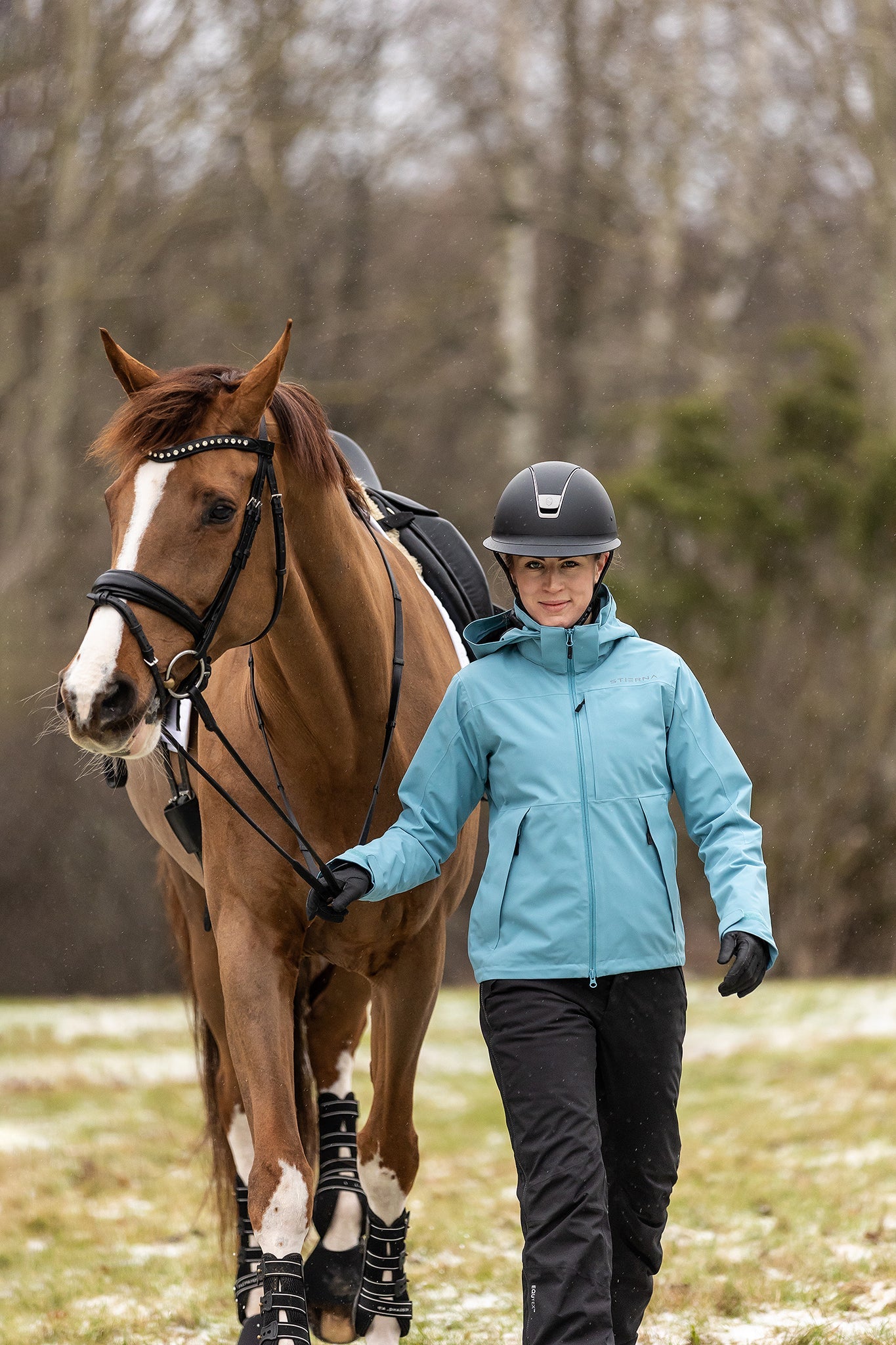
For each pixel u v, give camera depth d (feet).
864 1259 19.62
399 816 15.42
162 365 75.56
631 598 67.41
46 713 70.49
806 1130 29.68
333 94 74.23
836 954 68.64
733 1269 19.94
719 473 70.28
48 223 72.59
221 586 12.70
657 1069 12.80
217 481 12.59
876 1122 29.68
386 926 14.98
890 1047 38.96
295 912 14.78
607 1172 12.89
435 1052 46.32
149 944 72.84
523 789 13.05
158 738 12.60
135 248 72.74
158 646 12.26
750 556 69.21
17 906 71.67
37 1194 27.43
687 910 70.18
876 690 69.00
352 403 75.25
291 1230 13.11
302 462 13.57
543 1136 12.07
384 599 15.42
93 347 74.38
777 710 69.82
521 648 13.65
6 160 74.08
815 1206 23.22
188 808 16.16
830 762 69.26
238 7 72.74
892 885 68.39
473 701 13.56
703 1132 31.24
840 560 69.67
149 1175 29.12
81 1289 20.70
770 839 69.36
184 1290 20.58
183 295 75.25
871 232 76.02
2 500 72.95
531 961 12.67
